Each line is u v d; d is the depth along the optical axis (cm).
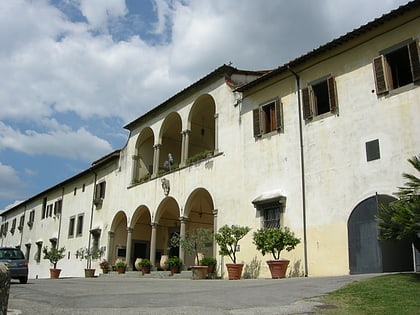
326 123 1656
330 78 1670
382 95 1492
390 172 1409
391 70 1520
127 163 2975
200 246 2058
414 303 789
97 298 983
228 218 1989
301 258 1616
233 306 811
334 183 1572
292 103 1823
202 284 1380
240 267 1777
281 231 1611
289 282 1198
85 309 787
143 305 838
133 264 2881
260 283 1252
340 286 1012
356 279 1109
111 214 3016
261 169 1884
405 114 1413
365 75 1564
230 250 1881
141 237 2983
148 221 3044
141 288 1284
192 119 2705
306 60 1772
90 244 3212
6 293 504
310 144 1698
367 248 1420
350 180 1522
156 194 2553
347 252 1477
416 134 1371
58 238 3759
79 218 3481
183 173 2353
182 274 2100
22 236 4669
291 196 1717
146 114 2806
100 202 3189
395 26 1502
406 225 995
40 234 4194
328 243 1541
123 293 1102
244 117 2050
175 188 2386
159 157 2934
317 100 1784
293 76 1847
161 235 2983
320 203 1602
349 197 1511
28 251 4412
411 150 1371
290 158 1767
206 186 2167
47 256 3216
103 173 3294
